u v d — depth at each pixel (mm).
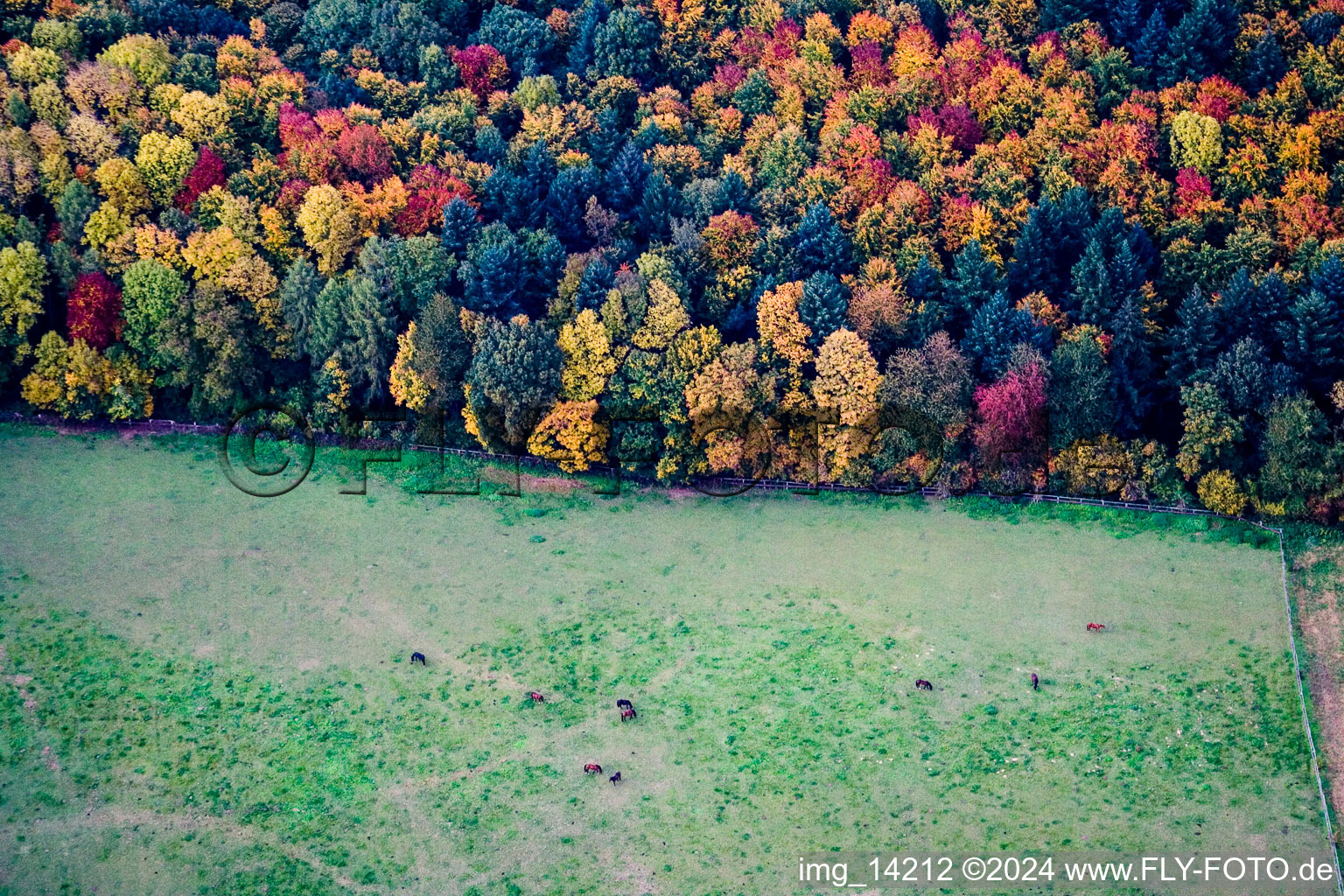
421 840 80750
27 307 111000
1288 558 100312
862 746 86312
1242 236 111500
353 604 97812
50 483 107062
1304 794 82250
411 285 113375
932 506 107812
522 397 107438
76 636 93750
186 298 111625
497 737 87438
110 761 85188
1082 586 98938
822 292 109938
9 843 80125
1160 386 109438
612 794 83500
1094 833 80188
